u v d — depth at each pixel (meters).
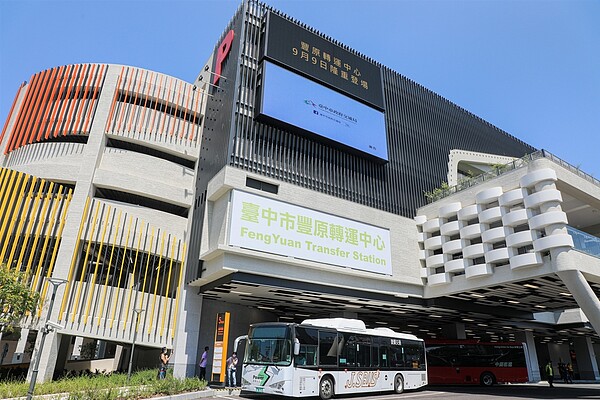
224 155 23.80
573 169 24.22
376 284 25.77
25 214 23.73
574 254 20.94
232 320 28.86
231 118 24.45
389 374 20.84
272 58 26.42
